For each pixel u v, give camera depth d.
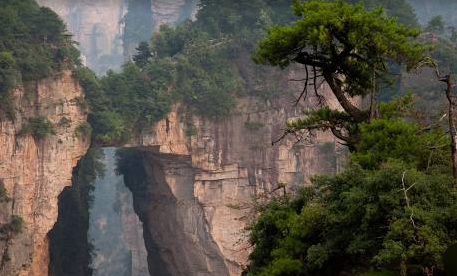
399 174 22.86
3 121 83.19
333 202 25.64
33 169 87.12
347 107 31.02
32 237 86.38
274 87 107.62
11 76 82.38
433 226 21.36
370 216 22.83
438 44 97.25
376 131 27.53
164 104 99.56
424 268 21.38
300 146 107.62
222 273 105.88
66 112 90.44
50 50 90.31
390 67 93.38
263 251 29.34
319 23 28.50
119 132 95.81
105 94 97.62
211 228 105.25
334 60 30.12
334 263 25.58
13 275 82.62
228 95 105.19
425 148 26.38
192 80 104.25
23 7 91.56
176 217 107.62
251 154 107.62
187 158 105.38
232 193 107.19
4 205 82.75
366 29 28.28
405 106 31.66
